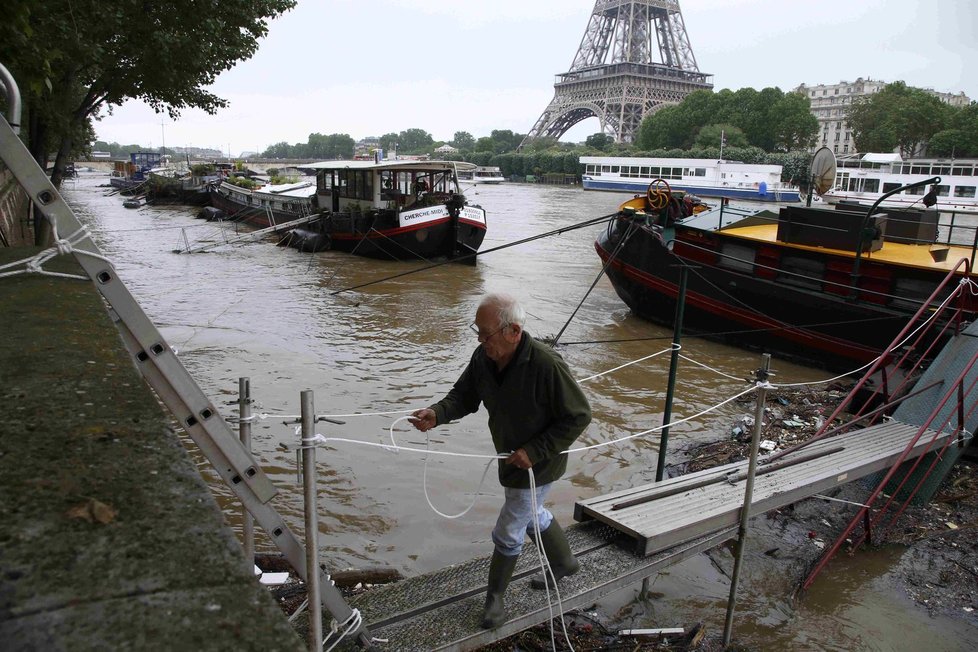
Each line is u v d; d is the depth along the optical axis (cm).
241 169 6038
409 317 1573
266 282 2048
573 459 788
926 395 739
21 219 2838
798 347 1248
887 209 1305
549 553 377
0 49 694
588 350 1308
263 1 2089
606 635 461
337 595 312
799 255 1226
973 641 469
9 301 309
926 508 657
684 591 521
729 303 1324
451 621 360
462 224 2403
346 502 675
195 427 242
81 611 114
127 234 3469
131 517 139
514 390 323
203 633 114
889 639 470
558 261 2580
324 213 2731
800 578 541
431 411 348
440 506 673
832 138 14400
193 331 1376
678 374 1148
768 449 791
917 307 1093
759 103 9981
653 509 476
